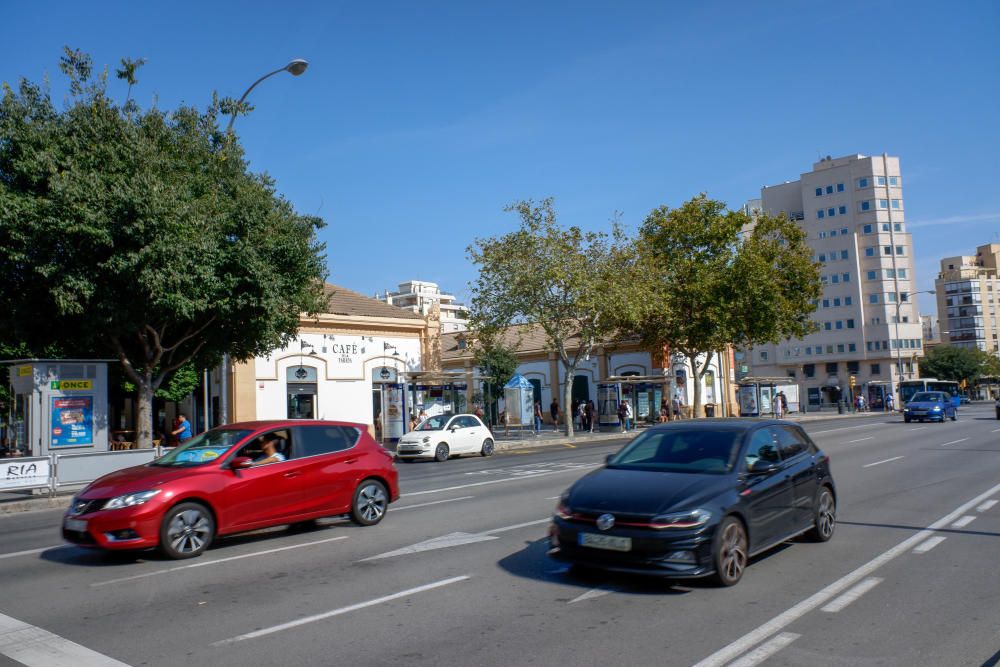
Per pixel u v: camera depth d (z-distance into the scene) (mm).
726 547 6824
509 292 32000
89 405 18031
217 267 18266
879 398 70188
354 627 5965
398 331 33438
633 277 33438
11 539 11086
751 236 41500
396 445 29719
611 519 6629
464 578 7477
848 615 6020
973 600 6422
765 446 8117
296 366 29797
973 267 133500
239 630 5957
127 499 8453
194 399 31875
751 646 5312
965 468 16234
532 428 39844
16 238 15711
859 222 87125
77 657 5395
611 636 5574
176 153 18969
